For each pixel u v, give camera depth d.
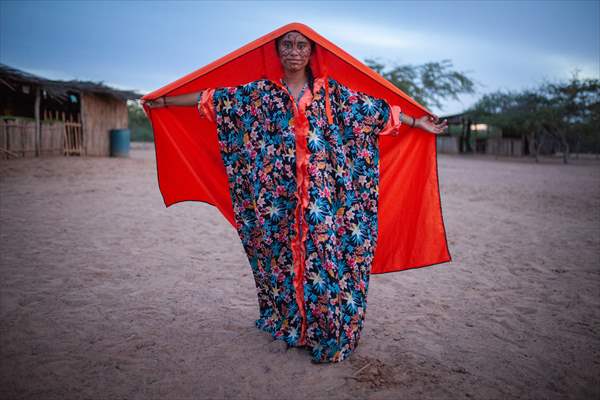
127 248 5.69
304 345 2.98
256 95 2.84
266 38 2.82
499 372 2.83
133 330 3.34
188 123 3.39
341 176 2.87
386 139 3.45
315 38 2.79
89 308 3.73
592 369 2.88
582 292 4.43
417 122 3.24
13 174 12.81
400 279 4.84
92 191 10.62
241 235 3.09
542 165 28.23
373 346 3.17
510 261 5.61
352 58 2.98
